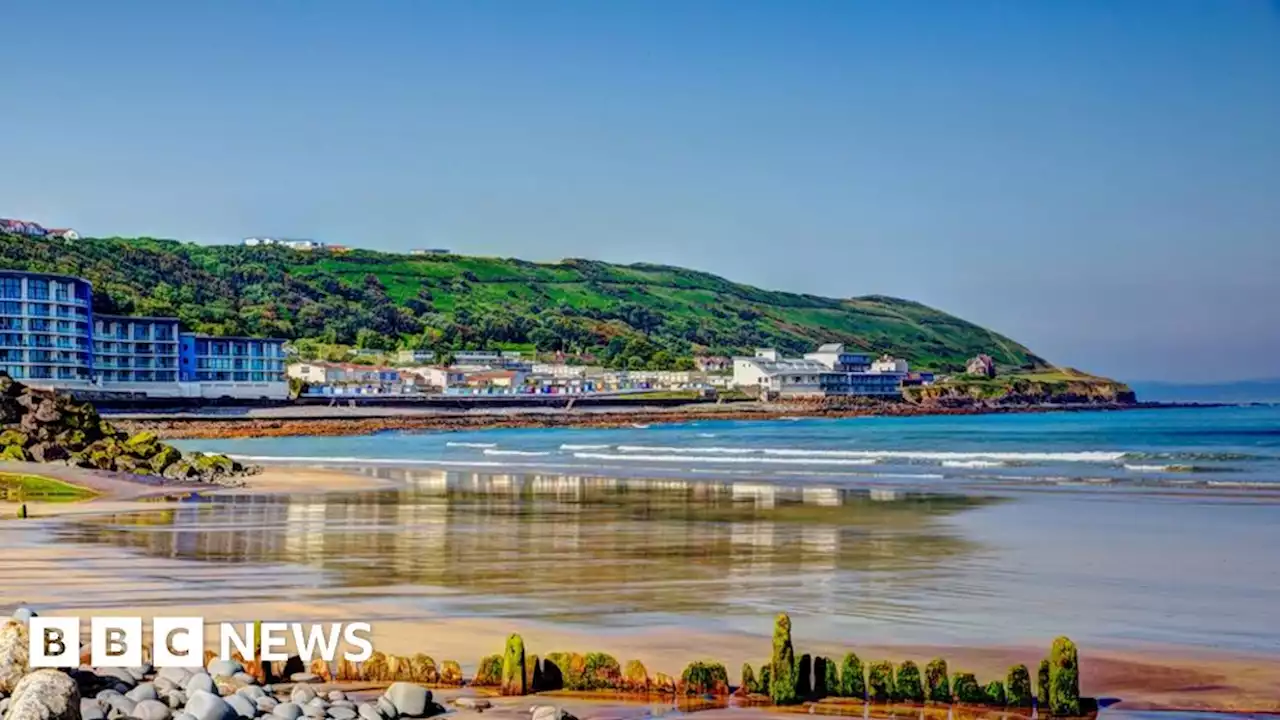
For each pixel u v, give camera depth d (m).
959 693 19.00
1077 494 57.41
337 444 134.38
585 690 19.34
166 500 53.50
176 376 182.12
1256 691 19.86
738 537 39.69
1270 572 32.03
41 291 158.62
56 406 70.25
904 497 56.22
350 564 32.72
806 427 196.25
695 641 23.06
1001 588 29.34
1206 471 75.50
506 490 60.94
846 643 23.31
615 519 45.69
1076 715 18.50
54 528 41.25
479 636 23.27
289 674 19.67
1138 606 27.33
